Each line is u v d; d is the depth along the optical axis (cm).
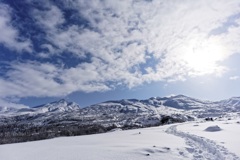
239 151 2033
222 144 2433
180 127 5269
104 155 2180
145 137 3706
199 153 2206
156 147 2428
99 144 3128
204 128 4472
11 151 2772
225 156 1938
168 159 1966
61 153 2412
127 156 2103
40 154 2420
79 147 2875
